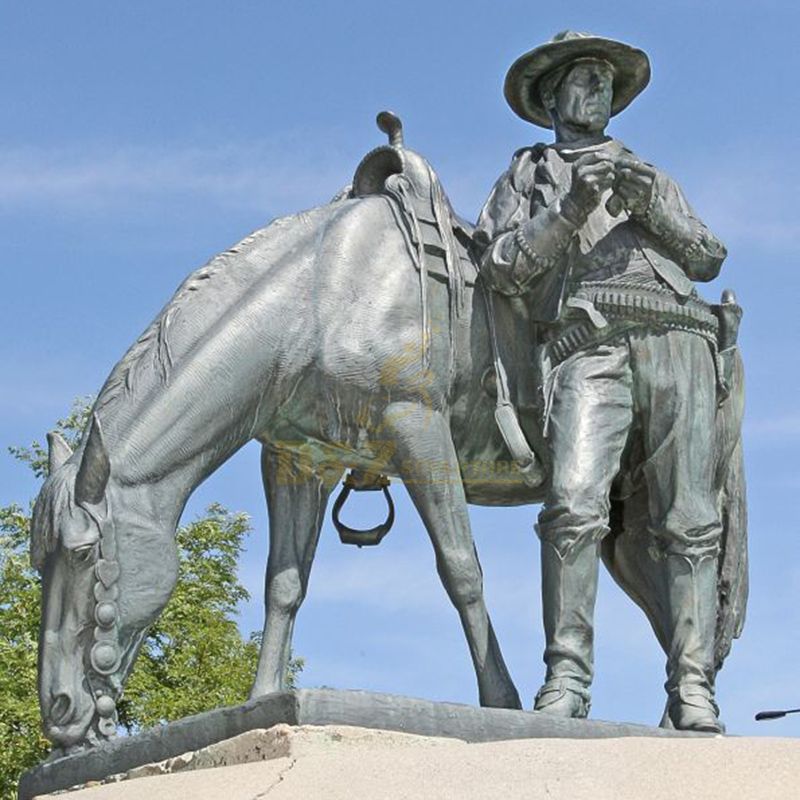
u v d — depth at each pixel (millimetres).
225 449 6605
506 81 7434
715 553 6781
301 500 7090
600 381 6742
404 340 6816
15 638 15258
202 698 15273
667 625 6781
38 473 17656
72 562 6156
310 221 6984
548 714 5879
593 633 6547
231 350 6574
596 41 7230
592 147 7180
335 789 5059
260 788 5094
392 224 7039
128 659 6266
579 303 6812
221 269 6758
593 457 6625
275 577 7023
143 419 6418
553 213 6824
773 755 5309
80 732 6148
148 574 6297
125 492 6324
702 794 5105
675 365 6789
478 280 7102
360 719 5488
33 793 6223
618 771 5234
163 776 5461
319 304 6766
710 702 6598
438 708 5648
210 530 16484
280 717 5469
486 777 5168
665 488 6781
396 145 7273
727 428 7105
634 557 7086
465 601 6781
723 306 7039
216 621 15844
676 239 6875
